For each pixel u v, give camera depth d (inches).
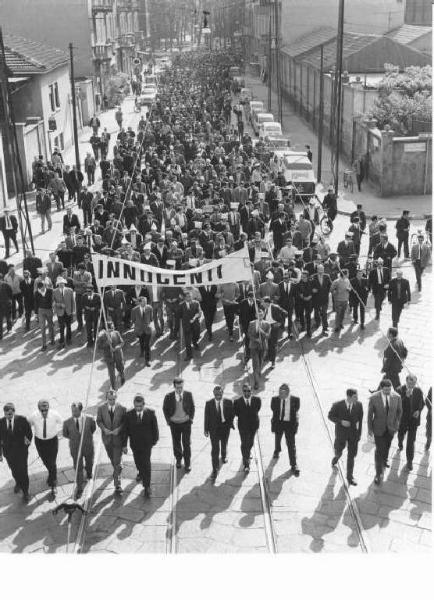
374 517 387.5
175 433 428.8
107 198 933.2
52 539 374.3
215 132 1503.4
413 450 430.3
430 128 1294.3
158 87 2632.9
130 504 403.2
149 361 593.3
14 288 679.1
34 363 597.6
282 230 853.2
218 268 488.7
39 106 1408.7
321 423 488.4
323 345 625.6
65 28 2031.3
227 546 363.9
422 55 1665.8
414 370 568.1
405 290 633.0
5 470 445.1
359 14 2295.8
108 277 490.0
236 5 4124.0
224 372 573.0
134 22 3326.8
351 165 1392.7
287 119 2082.9
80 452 400.8
